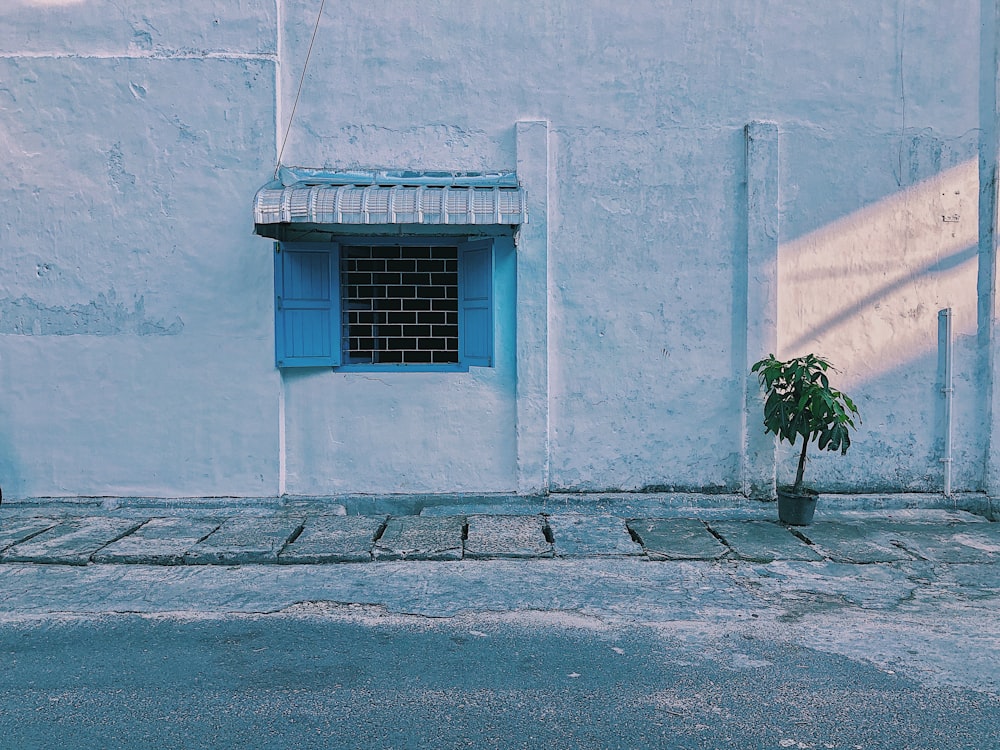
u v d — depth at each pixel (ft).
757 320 26.25
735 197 26.45
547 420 26.55
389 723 12.89
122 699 13.67
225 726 12.76
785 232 26.53
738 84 26.32
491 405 26.71
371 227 25.80
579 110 26.23
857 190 26.55
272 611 17.95
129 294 25.88
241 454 26.27
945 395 26.86
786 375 23.90
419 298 27.25
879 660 15.46
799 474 24.52
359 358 27.30
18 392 26.00
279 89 25.90
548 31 26.14
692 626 17.16
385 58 26.12
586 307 26.55
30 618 17.43
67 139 25.55
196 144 25.73
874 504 26.61
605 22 26.16
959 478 27.04
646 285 26.55
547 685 14.30
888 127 26.53
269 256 25.94
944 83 26.50
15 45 25.41
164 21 25.53
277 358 26.03
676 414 26.76
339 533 23.18
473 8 26.07
